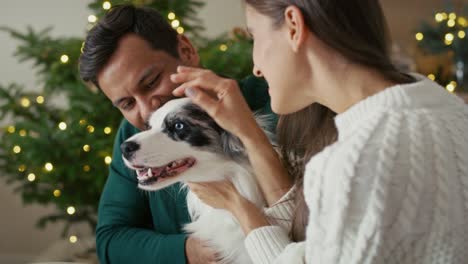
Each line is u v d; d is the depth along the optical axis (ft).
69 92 10.04
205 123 4.78
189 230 5.11
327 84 2.84
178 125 4.74
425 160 2.47
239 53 9.68
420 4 15.42
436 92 2.74
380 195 2.40
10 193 13.56
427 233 2.48
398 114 2.55
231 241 4.83
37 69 13.33
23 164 10.27
